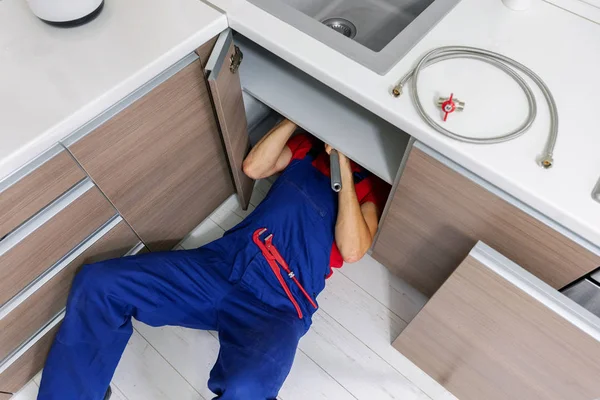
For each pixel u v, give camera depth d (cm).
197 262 106
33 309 94
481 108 71
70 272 96
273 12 84
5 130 68
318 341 122
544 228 68
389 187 125
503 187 65
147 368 118
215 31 85
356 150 98
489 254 65
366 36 112
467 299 74
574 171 64
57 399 96
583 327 59
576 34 80
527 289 62
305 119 104
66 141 75
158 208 110
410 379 117
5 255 78
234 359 91
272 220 112
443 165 73
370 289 130
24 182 73
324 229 113
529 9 84
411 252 106
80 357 97
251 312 103
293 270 108
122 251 109
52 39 80
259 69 113
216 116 105
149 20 82
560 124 68
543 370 75
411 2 109
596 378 66
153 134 91
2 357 97
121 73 75
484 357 86
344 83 74
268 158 117
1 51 78
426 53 77
